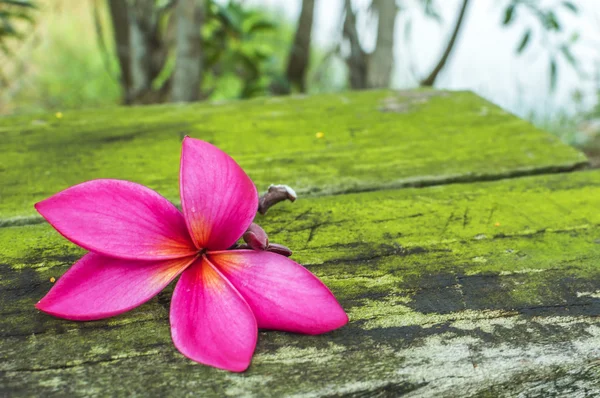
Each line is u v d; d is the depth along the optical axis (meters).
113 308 0.28
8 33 0.97
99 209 0.29
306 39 1.06
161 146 0.43
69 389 0.27
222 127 0.46
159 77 1.03
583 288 0.32
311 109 0.50
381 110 0.50
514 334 0.30
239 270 0.29
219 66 1.12
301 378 0.28
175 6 0.91
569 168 0.42
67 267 0.32
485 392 0.29
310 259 0.33
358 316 0.30
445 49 0.95
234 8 0.99
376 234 0.35
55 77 1.45
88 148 0.43
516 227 0.36
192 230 0.29
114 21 0.99
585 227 0.36
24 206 0.37
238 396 0.27
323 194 0.39
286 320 0.28
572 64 0.95
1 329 0.29
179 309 0.28
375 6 0.92
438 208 0.38
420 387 0.28
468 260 0.34
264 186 0.39
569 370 0.29
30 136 0.44
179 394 0.27
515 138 0.45
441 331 0.30
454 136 0.45
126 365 0.28
